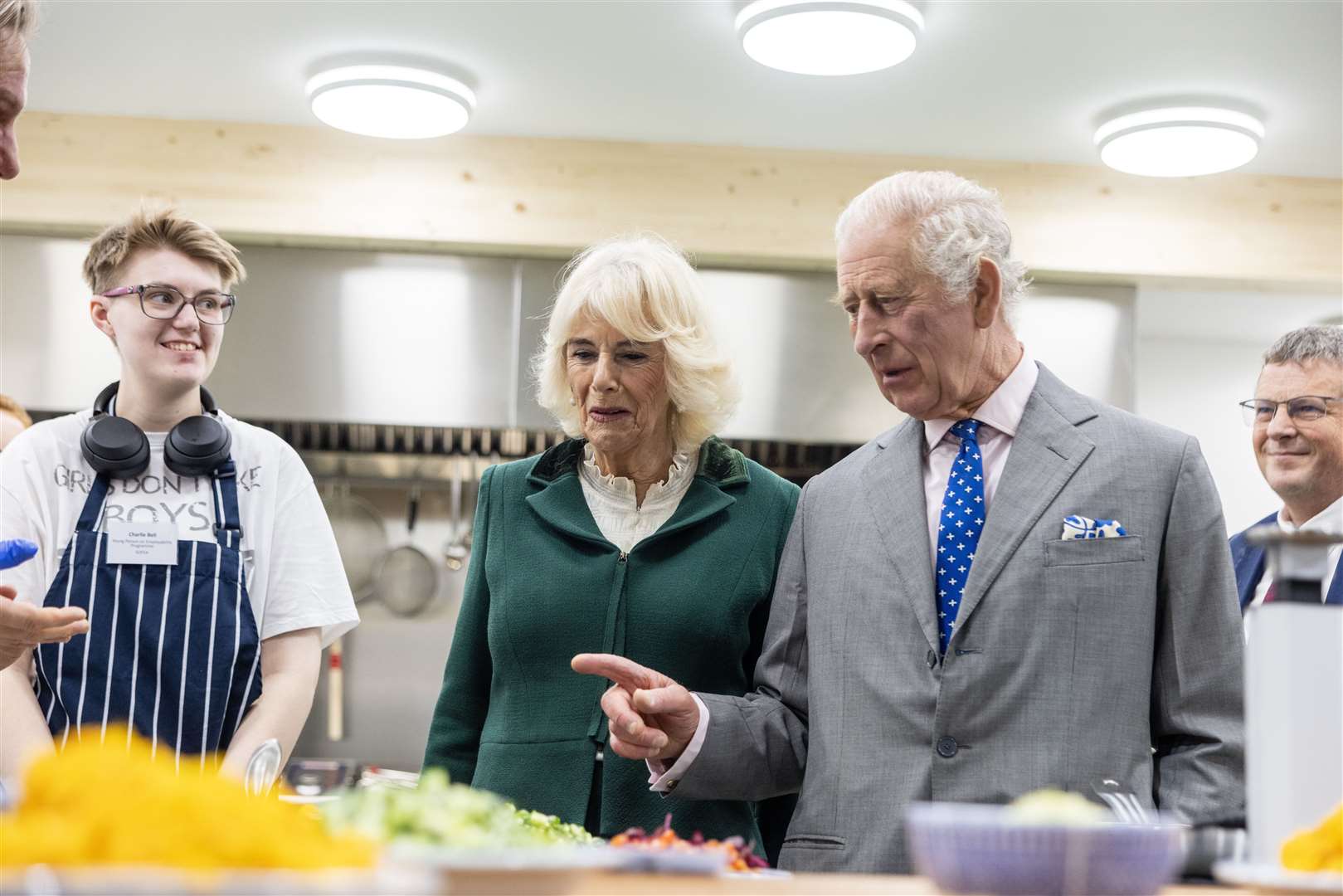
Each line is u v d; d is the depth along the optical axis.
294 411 4.16
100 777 0.79
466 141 4.16
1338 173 4.29
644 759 1.76
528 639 1.99
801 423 4.24
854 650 1.74
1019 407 1.79
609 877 1.09
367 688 4.53
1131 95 3.69
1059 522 1.68
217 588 1.96
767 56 3.29
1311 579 1.12
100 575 1.92
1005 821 0.94
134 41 3.52
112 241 2.02
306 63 3.64
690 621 1.97
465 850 0.90
